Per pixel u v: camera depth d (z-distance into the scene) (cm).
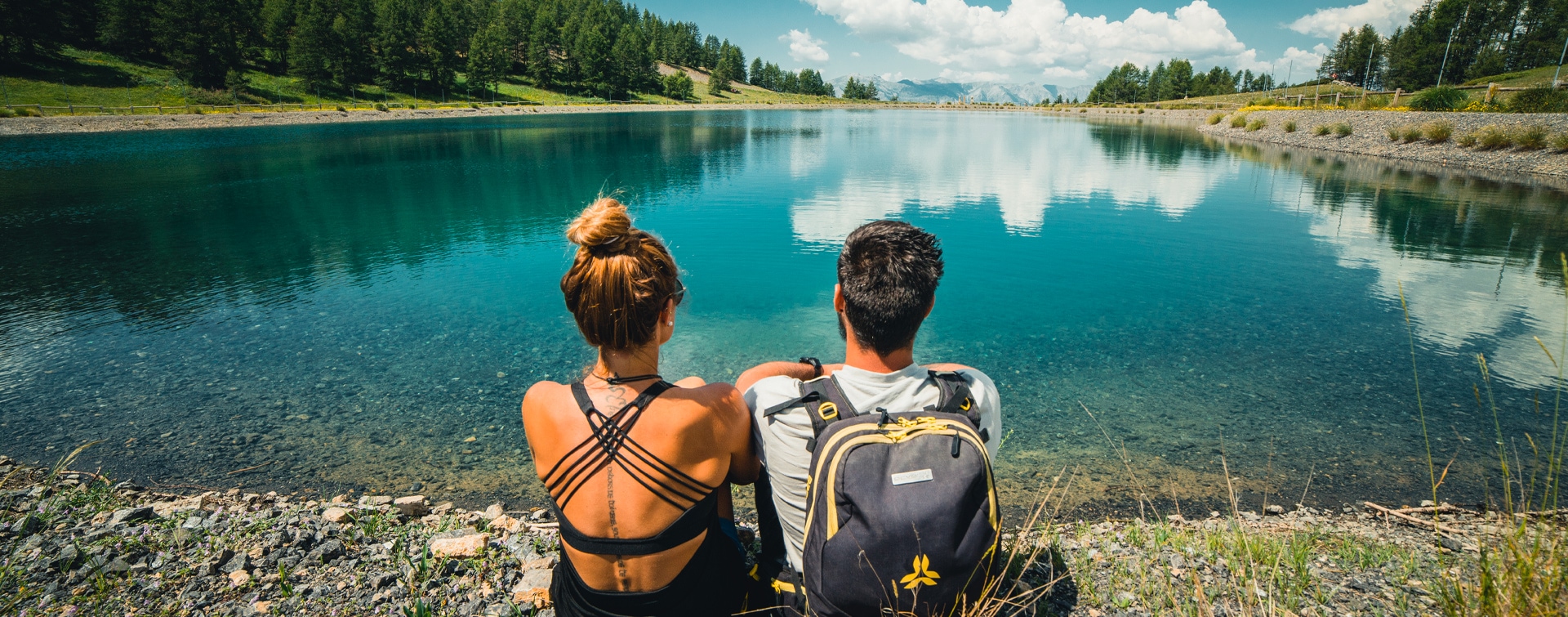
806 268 948
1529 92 2300
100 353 586
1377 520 342
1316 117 3070
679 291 147
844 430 130
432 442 440
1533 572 149
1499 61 7856
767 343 640
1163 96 11738
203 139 3278
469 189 1712
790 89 16812
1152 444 438
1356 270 879
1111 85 12325
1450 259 926
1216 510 361
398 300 763
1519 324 646
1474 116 2206
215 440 437
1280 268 897
